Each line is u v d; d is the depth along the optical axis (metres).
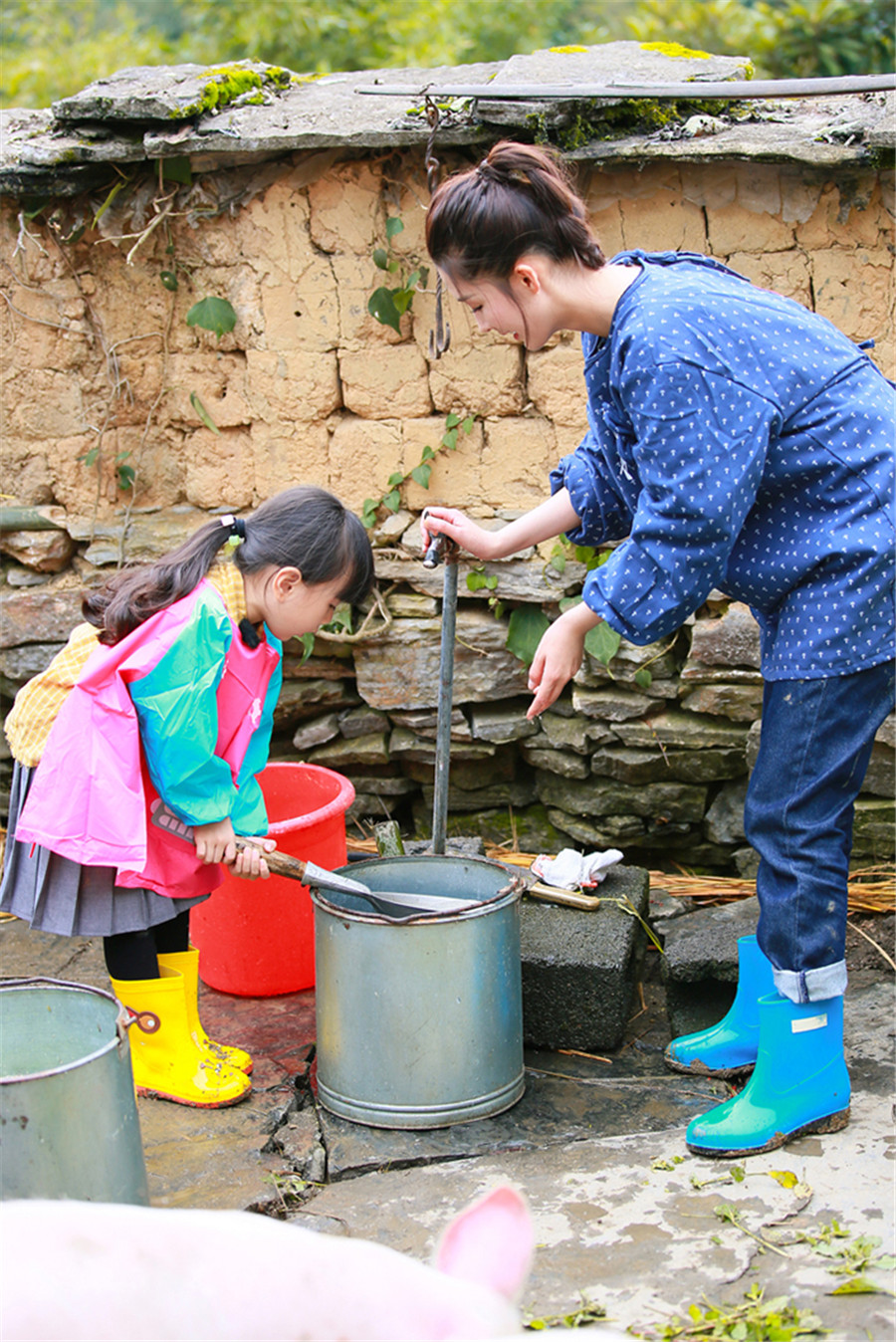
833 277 3.14
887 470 2.07
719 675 3.28
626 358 2.06
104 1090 1.92
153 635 2.35
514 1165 2.26
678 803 3.44
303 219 3.35
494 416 3.40
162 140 3.19
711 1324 1.77
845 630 2.10
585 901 2.84
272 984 2.93
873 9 6.42
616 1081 2.57
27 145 3.26
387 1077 2.38
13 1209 0.96
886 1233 1.96
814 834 2.18
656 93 2.82
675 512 2.02
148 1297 0.88
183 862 2.49
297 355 3.44
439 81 3.47
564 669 2.36
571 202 2.13
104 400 3.56
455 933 2.34
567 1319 1.80
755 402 2.02
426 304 3.35
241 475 3.58
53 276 3.47
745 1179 2.14
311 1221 2.11
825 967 2.20
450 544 2.58
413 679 3.52
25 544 3.61
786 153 2.94
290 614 2.53
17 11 8.05
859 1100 2.39
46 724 2.47
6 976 3.08
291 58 7.36
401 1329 0.85
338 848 2.92
